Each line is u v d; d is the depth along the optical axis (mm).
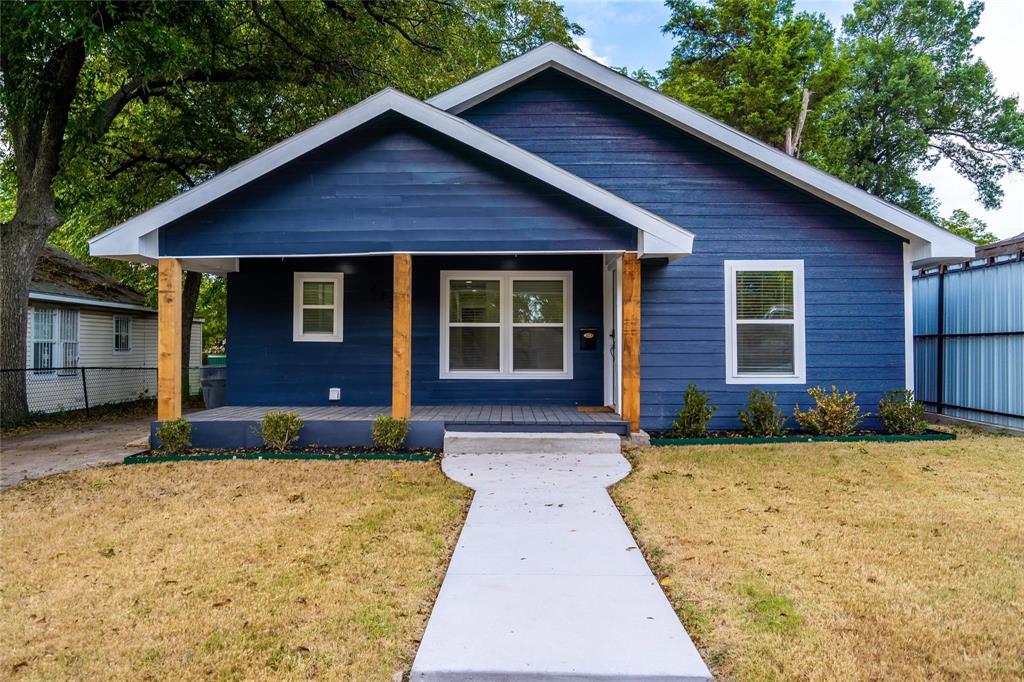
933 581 3262
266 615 2914
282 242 6855
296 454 6605
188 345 15773
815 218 7969
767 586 3191
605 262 8461
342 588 3207
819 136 21031
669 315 7977
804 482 5445
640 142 8133
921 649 2578
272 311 8617
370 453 6656
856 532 4070
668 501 4867
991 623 2797
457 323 8633
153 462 6449
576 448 6668
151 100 12766
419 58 13984
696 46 23062
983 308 8617
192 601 3076
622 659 2471
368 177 6855
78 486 5496
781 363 7949
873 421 7875
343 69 12219
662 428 7930
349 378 8617
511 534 4105
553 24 19172
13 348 10023
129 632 2768
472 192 6844
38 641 2701
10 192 13844
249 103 13094
